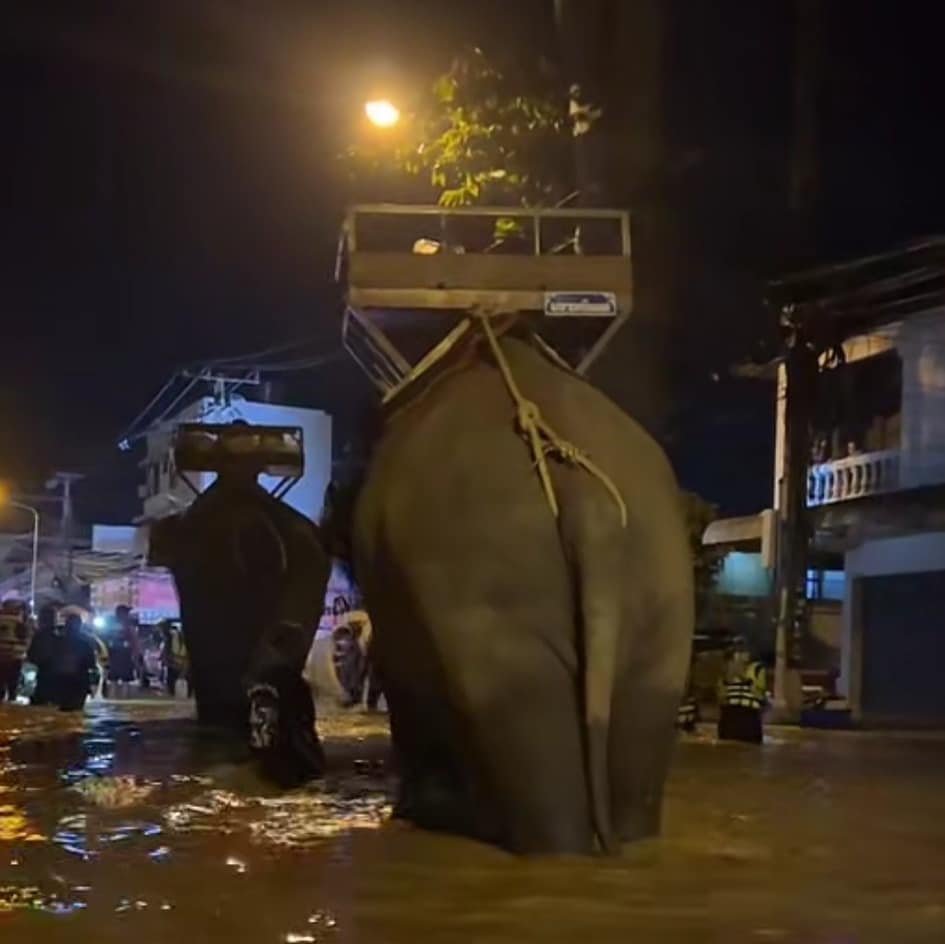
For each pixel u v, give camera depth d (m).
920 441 23.94
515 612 6.48
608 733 6.57
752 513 28.34
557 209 8.70
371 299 8.23
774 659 22.44
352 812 7.80
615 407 7.35
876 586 24.83
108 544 51.03
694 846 6.66
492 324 7.84
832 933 4.89
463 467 6.85
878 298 22.48
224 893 5.53
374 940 4.74
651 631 6.68
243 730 13.81
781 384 23.55
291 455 14.76
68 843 6.79
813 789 9.55
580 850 6.33
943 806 8.53
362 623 23.67
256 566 14.35
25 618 26.28
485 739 6.45
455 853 6.35
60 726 15.44
